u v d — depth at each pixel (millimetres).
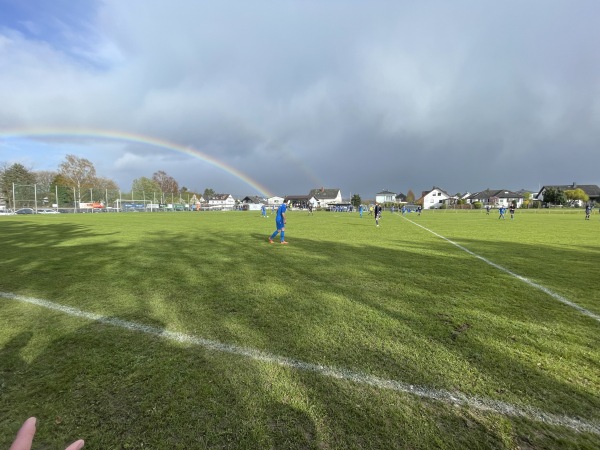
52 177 70562
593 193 94938
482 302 5016
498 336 3762
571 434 2221
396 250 10523
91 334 3816
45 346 3506
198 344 3551
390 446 2100
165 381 2830
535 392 2678
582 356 3295
